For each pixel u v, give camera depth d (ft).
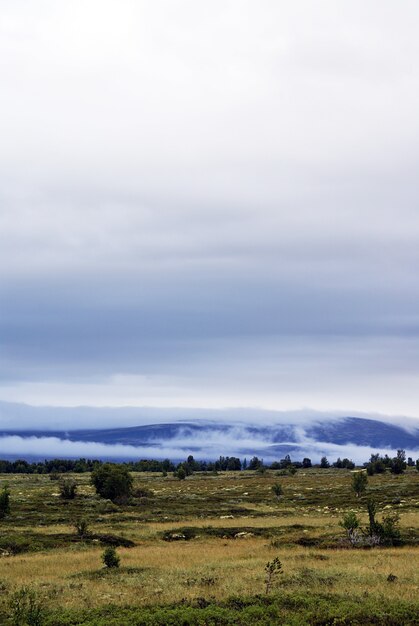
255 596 86.79
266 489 361.30
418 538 155.43
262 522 207.21
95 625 73.72
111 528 193.57
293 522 204.54
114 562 114.73
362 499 278.67
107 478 283.38
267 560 120.47
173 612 77.66
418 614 77.66
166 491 359.87
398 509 237.25
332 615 77.20
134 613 78.18
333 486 361.51
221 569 109.19
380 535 149.89
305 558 123.44
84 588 94.58
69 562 122.83
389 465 560.20
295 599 84.12
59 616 78.13
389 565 111.24
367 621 76.33
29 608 79.05
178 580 98.99
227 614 77.61
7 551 143.33
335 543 146.61
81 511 246.68
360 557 123.65
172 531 179.11
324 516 227.81
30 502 271.28
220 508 265.95
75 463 643.86
